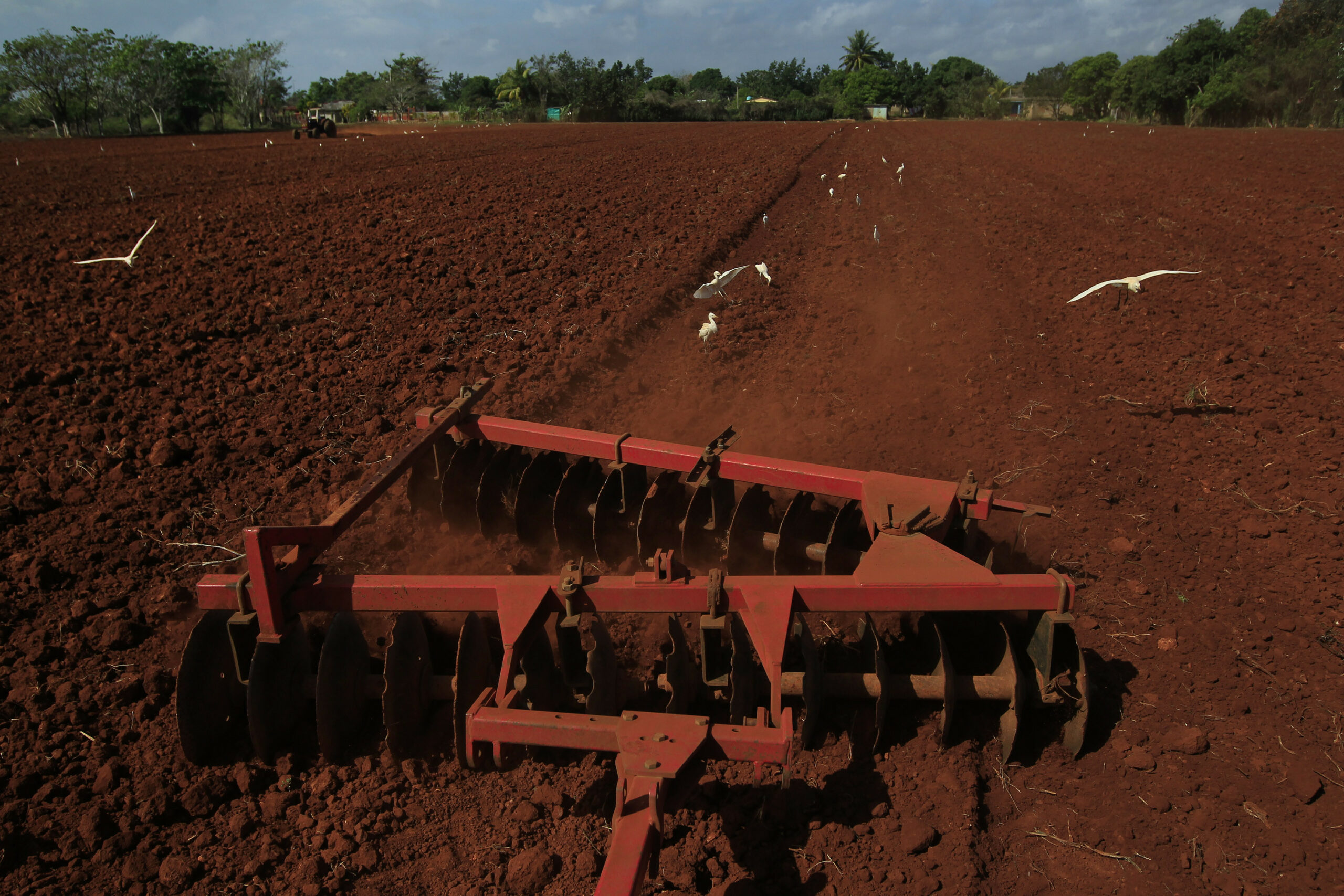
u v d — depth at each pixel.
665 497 4.87
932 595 3.37
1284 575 4.88
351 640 3.71
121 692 4.04
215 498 5.99
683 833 3.36
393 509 5.84
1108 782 3.54
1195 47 58.88
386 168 28.05
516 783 3.59
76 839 3.30
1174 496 5.82
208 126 87.88
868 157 31.81
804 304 11.02
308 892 3.09
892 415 7.30
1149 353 8.62
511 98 92.81
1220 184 20.00
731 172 25.83
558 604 3.52
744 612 3.35
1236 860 3.15
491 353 8.92
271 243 14.45
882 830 3.32
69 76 66.56
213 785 3.52
